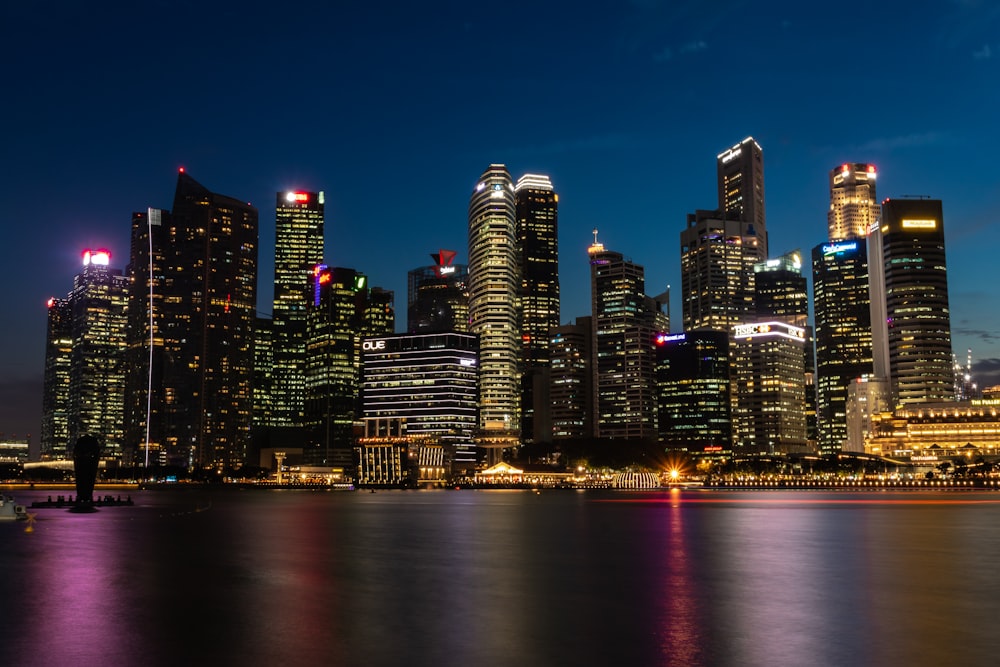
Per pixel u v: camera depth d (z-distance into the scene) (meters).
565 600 55.09
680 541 104.75
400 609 51.38
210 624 46.22
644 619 48.00
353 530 126.69
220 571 70.69
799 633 43.91
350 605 52.88
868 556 84.38
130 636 42.94
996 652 39.44
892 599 55.44
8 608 51.41
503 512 195.25
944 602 54.22
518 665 36.91
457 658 38.19
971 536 111.81
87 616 48.59
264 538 108.44
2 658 38.16
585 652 39.41
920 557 83.31
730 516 171.50
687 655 38.78
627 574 69.62
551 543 101.94
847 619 47.94
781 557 83.75
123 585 61.78
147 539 105.06
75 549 90.56
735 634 43.66
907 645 40.97
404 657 38.41
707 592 58.97
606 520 156.50
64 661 37.62
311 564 76.75
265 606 52.34
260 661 37.66
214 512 189.38
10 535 110.94
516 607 52.22
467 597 56.38
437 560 81.00
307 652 39.34
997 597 56.22
